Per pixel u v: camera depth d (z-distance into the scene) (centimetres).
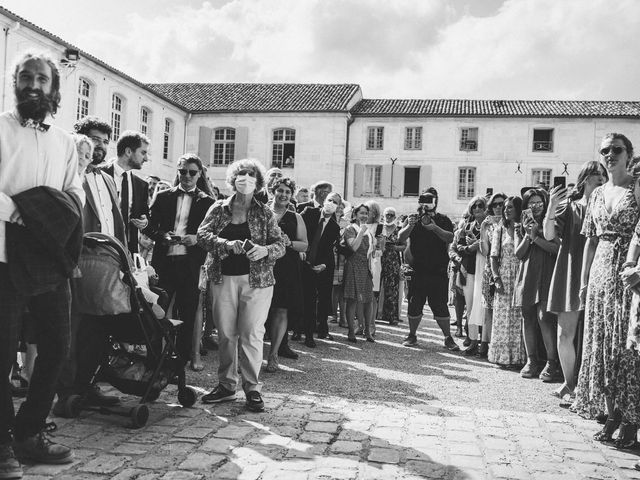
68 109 2055
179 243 605
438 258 872
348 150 3123
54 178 345
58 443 378
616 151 456
